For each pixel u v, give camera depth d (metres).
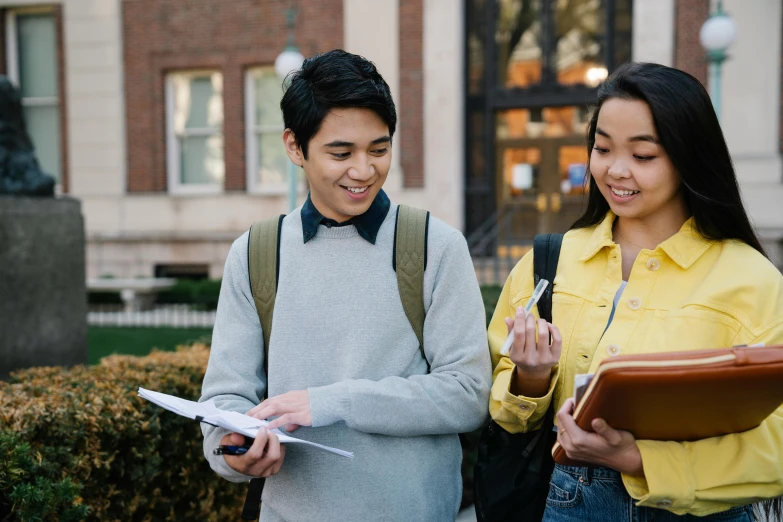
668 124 1.56
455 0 12.44
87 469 2.47
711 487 1.48
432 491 1.73
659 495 1.47
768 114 11.08
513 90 12.91
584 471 1.68
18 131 4.79
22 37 14.32
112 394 2.80
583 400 1.41
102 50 13.89
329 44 12.97
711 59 7.06
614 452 1.47
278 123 13.57
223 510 3.23
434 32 12.54
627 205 1.66
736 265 1.62
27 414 2.42
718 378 1.30
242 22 13.30
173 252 13.72
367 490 1.66
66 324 4.77
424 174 12.76
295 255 1.76
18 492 2.14
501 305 1.91
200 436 3.04
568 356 1.72
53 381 3.07
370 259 1.74
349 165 1.63
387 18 12.71
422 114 12.70
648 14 11.55
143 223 13.85
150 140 13.87
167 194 13.80
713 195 1.63
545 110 13.05
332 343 1.71
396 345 1.73
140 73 13.80
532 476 1.78
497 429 1.85
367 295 1.72
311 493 1.68
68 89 14.07
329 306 1.72
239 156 13.50
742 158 11.16
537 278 1.82
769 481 1.48
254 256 1.78
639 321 1.65
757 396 1.36
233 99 13.44
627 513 1.62
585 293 1.75
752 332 1.55
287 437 1.52
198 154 14.02
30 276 4.49
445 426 1.68
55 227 4.69
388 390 1.63
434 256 1.74
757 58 11.09
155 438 2.74
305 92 1.64
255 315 1.79
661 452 1.48
